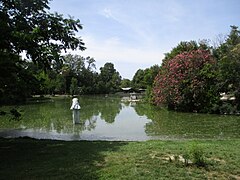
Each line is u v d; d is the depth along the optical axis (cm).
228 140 1270
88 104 4378
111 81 10069
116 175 687
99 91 8900
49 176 707
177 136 1520
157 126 1916
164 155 883
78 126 1991
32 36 1041
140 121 2220
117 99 5869
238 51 2695
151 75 5531
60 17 1250
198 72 2862
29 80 1177
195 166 754
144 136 1552
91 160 845
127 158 850
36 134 1670
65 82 8019
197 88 2795
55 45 1228
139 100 5253
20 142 1231
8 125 2061
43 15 1225
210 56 2998
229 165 771
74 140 1358
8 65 989
